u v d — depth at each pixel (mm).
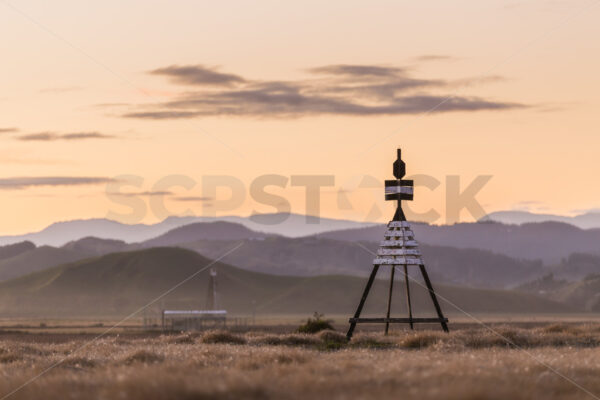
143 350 37906
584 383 25875
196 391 20484
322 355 37406
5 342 49156
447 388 21203
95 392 22812
